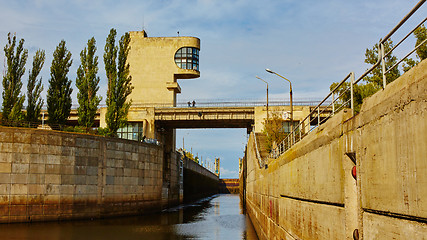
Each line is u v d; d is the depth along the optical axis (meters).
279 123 55.16
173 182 69.44
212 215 52.28
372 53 27.28
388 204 7.17
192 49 75.00
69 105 47.88
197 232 34.28
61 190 36.66
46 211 35.59
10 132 34.44
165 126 73.31
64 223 35.50
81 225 35.12
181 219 45.22
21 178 34.50
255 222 37.22
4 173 33.84
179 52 74.69
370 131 8.01
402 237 6.63
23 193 34.47
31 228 31.69
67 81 47.91
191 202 89.38
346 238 9.22
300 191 14.78
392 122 7.02
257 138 61.25
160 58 74.50
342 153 9.62
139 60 74.56
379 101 7.73
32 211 34.78
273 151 27.70
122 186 43.56
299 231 14.72
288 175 17.67
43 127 44.22
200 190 118.81
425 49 18.86
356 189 9.23
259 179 34.31
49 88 46.94
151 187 49.66
